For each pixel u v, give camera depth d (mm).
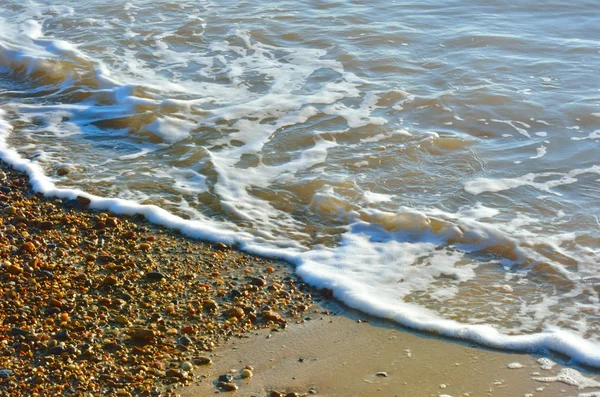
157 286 3621
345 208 4070
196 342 3385
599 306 3537
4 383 3176
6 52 5570
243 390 3209
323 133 4613
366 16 6031
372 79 5133
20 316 3422
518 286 3645
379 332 3445
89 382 3197
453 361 3326
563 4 6203
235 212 4066
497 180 4234
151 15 6215
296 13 6129
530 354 3350
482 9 6156
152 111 4832
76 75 5270
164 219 4000
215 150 4504
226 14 6160
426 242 3877
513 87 5004
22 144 4586
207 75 5242
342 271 3719
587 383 3236
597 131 4602
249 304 3561
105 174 4332
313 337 3424
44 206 4094
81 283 3602
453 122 4699
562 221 3953
